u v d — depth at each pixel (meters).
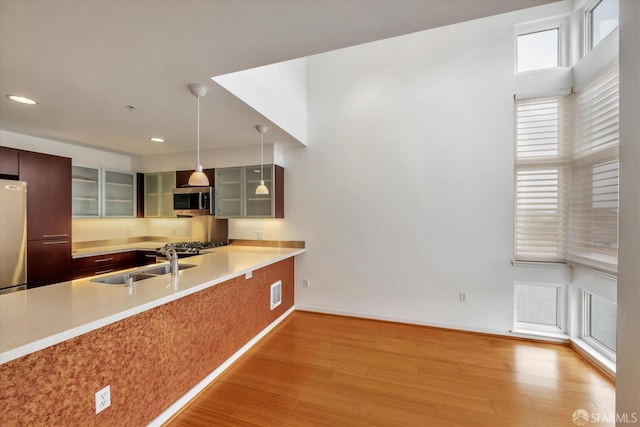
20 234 2.69
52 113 2.55
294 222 3.86
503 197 2.99
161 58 1.66
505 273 3.00
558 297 2.93
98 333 1.39
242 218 3.89
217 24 1.36
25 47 1.51
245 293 2.71
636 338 1.19
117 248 4.02
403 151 3.37
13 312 1.31
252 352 2.70
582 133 2.62
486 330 3.06
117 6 1.21
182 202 4.08
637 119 1.18
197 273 2.17
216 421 1.77
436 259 3.24
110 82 1.94
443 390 2.08
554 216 2.87
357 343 2.88
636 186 1.19
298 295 3.86
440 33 3.22
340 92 3.65
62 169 3.21
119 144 3.72
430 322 3.27
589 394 2.03
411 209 3.34
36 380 1.15
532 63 2.98
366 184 3.53
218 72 1.83
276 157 3.72
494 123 3.02
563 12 2.78
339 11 1.29
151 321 1.70
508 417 1.79
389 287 3.44
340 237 3.65
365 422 1.75
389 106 3.43
